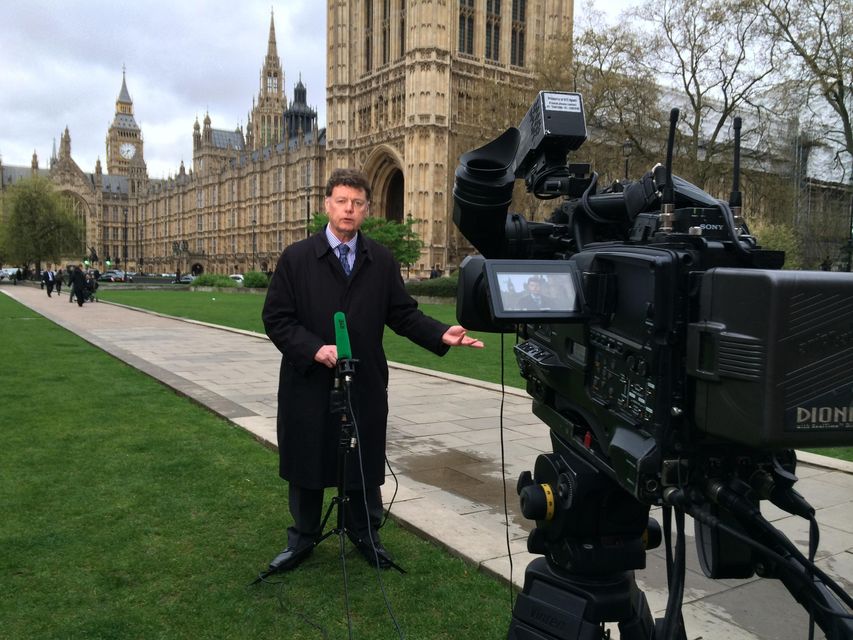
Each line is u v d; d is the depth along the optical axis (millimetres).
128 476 4945
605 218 2043
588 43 29531
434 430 6859
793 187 28438
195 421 6840
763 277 1146
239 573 3400
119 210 144125
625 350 1479
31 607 3018
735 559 1596
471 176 1991
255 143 132000
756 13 25578
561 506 1774
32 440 5941
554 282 1568
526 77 61625
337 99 67938
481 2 59312
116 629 2838
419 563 3555
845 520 4344
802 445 1152
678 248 1419
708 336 1264
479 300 1737
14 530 3889
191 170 120688
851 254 28391
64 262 117125
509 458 5816
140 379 9539
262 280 50469
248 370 10867
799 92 25547
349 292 3283
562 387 1856
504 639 2770
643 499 1408
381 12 63750
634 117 29516
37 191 73062
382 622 2930
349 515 3553
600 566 1782
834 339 1147
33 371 10023
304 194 80875
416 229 57906
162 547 3701
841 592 1304
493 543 3721
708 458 1431
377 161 64938
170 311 27266
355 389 3291
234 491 4637
